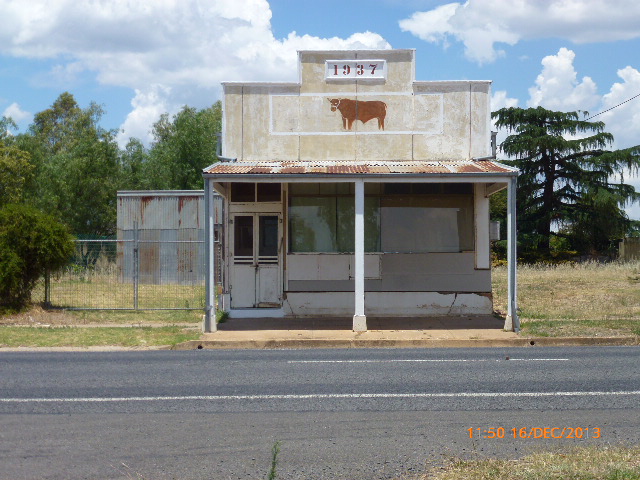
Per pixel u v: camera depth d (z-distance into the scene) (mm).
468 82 18047
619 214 48250
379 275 18047
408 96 18094
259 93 18156
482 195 18047
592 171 48156
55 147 62250
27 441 6992
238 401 8688
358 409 8234
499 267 36812
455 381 9906
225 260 18516
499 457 6371
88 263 21844
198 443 6895
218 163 17422
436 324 16750
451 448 6672
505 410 8125
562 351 13203
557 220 48500
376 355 12867
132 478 5914
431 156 18062
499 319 17422
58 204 41344
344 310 18125
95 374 10719
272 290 18484
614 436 6996
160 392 9258
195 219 27688
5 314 17609
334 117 18109
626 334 14812
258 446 6789
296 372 10805
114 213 42281
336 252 18156
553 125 49031
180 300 21250
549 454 6348
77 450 6688
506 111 49406
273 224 18547
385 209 18078
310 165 17000
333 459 6371
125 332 15648
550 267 35531
